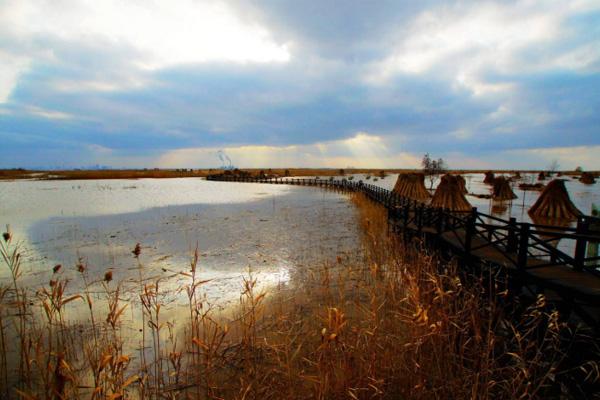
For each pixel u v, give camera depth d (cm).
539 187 4172
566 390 421
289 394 379
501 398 355
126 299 755
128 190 4456
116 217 2038
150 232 1566
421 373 358
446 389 360
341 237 1394
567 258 587
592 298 431
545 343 468
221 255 1145
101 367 287
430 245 888
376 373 382
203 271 968
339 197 3419
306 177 9600
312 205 2661
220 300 749
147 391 421
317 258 1067
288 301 716
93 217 2045
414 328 389
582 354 446
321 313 607
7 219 1972
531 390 380
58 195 3612
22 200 3056
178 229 1642
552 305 515
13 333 575
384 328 461
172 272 963
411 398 355
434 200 2019
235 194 3834
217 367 471
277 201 3009
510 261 605
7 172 10269
